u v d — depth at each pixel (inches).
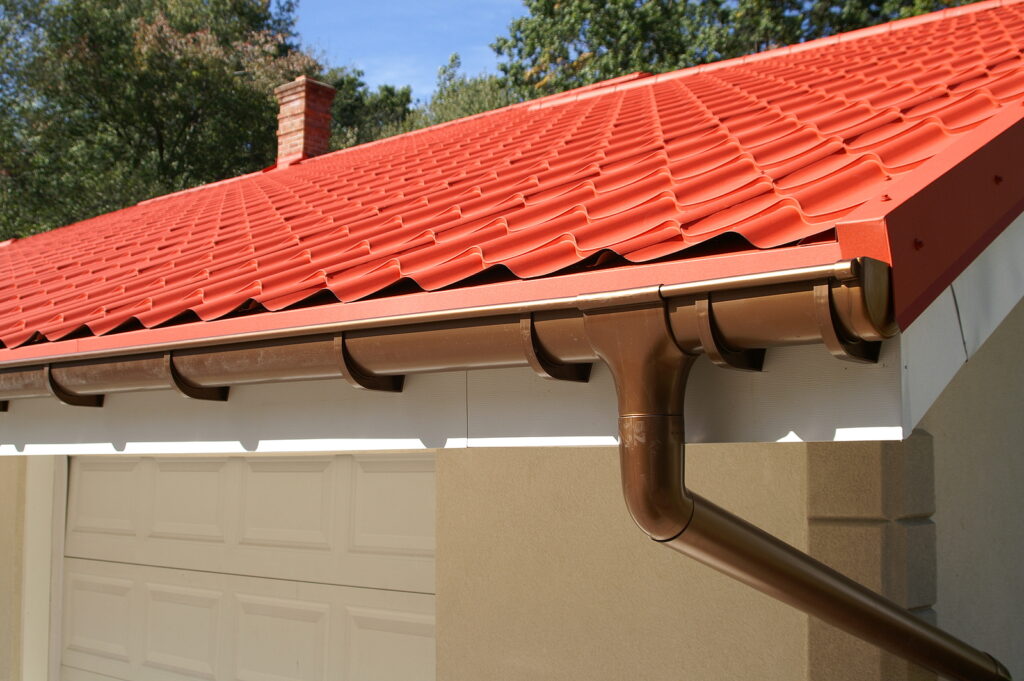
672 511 93.8
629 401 93.8
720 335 87.7
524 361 102.7
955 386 198.8
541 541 203.6
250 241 234.1
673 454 93.4
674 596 187.2
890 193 89.2
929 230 86.9
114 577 278.8
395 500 229.1
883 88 201.9
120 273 243.4
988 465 208.5
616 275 94.9
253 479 253.4
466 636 211.9
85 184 1222.3
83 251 341.1
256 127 1391.5
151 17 1331.2
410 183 270.2
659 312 89.8
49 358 152.9
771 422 94.1
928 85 185.6
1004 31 260.4
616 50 1178.0
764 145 157.8
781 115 198.1
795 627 174.6
